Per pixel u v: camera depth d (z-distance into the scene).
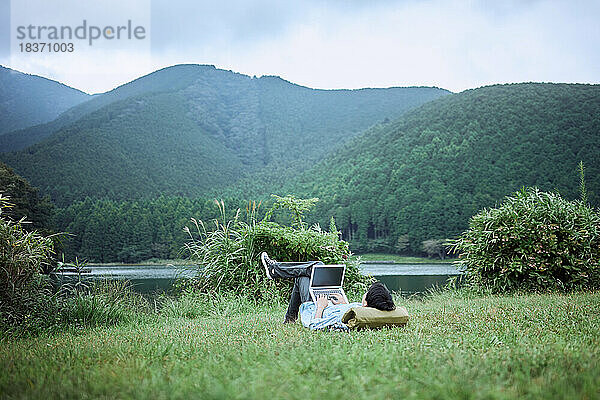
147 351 4.03
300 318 6.14
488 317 5.93
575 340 3.96
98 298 8.59
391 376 2.85
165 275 27.72
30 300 7.53
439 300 10.39
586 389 2.44
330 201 104.75
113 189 136.75
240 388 2.59
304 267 6.53
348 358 3.26
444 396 2.38
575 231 11.39
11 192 35.34
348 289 11.55
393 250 87.81
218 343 4.54
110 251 74.69
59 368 3.34
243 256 10.84
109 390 2.65
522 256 11.20
